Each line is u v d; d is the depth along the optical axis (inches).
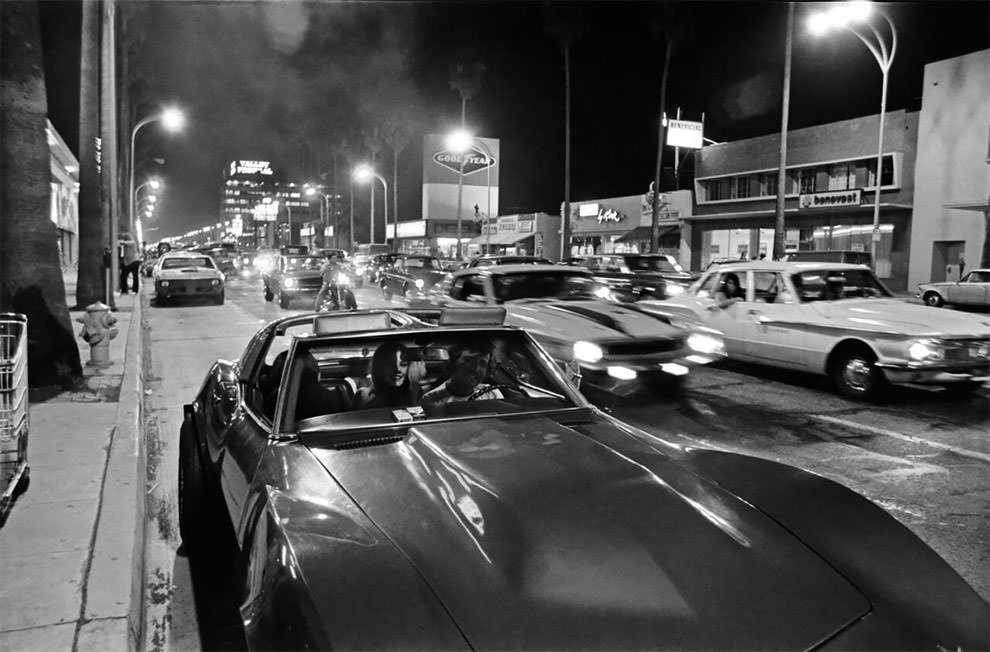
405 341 151.9
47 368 359.9
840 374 360.2
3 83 332.8
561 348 305.0
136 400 336.5
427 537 87.4
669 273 875.4
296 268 1019.9
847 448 272.5
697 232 1782.7
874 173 1384.1
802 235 1530.5
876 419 318.0
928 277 1273.4
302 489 103.4
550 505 92.4
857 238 1419.8
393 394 151.9
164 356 534.6
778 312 385.7
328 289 652.7
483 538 86.0
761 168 1595.7
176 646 145.3
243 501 123.3
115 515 189.6
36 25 338.6
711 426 305.4
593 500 93.6
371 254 1605.6
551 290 392.2
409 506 94.9
